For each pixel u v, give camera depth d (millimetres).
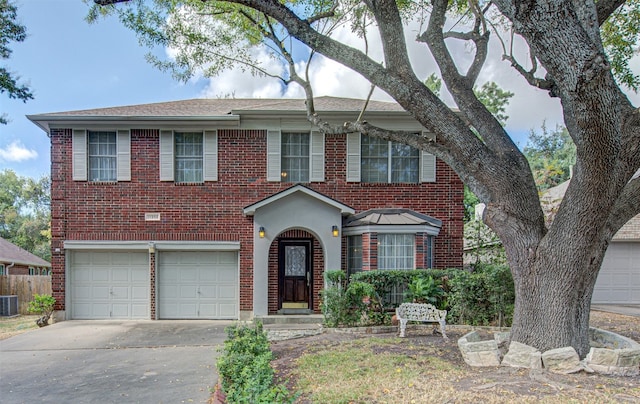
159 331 10102
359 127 6703
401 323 7996
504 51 7426
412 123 11812
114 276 11688
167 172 11555
